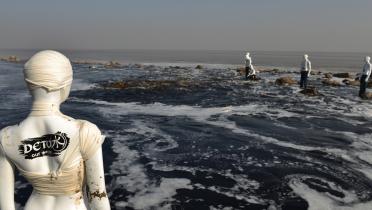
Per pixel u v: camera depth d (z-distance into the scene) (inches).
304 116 550.9
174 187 266.8
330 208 232.2
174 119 525.0
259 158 339.6
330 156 345.4
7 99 726.5
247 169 308.3
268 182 278.8
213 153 354.9
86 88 921.5
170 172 299.3
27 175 68.7
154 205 235.9
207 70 1700.3
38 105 68.2
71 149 68.1
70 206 70.6
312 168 310.5
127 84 960.9
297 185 272.5
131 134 430.9
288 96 774.5
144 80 1104.2
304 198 248.7
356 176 291.0
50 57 67.3
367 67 731.4
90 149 69.6
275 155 348.8
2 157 69.2
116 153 350.9
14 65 2162.9
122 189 261.7
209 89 901.2
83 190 74.4
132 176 288.0
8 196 70.6
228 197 250.2
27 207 70.9
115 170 301.6
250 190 263.0
